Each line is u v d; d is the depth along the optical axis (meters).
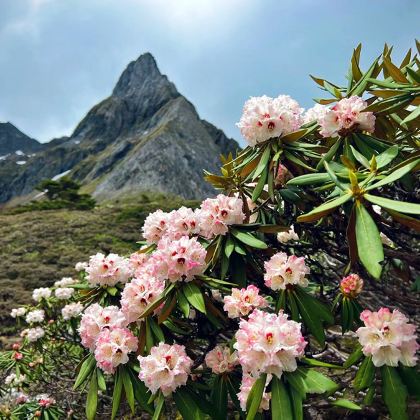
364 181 1.82
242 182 2.70
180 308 2.21
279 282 2.02
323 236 2.89
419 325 2.86
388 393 1.62
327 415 2.63
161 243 2.14
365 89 2.35
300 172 2.45
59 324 4.38
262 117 2.29
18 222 20.27
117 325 2.15
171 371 1.83
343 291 2.19
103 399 3.80
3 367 4.04
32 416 3.40
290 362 1.53
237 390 2.09
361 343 1.68
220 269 2.42
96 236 16.52
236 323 2.45
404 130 2.33
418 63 2.30
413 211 1.56
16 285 10.30
